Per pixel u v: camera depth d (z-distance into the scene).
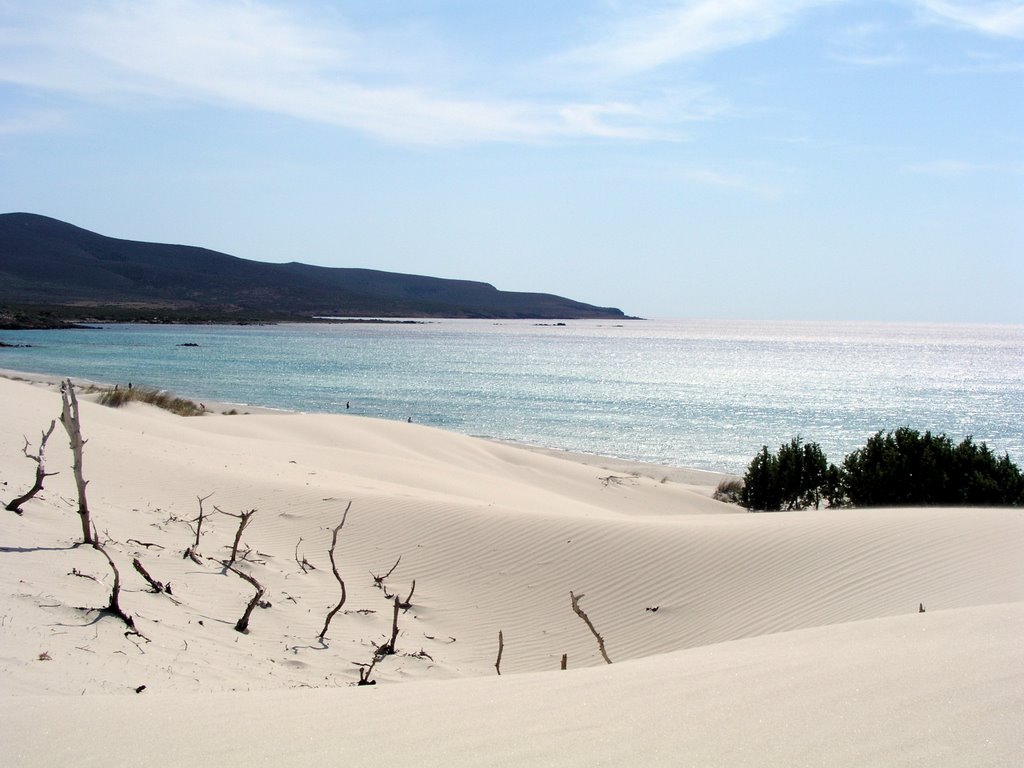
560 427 48.00
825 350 160.50
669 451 40.22
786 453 23.80
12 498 10.34
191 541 11.19
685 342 189.88
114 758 3.45
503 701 4.25
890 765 2.87
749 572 11.51
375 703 4.40
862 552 11.50
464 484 21.52
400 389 67.50
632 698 4.05
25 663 5.86
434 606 11.09
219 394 58.88
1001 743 2.97
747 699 3.80
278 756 3.41
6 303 198.25
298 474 17.14
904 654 4.47
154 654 6.94
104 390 33.88
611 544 12.62
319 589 10.81
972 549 11.07
